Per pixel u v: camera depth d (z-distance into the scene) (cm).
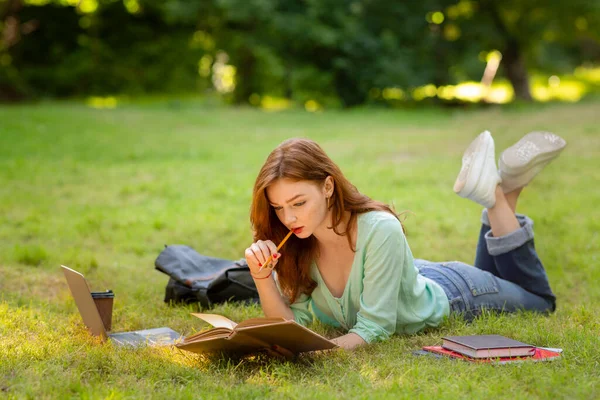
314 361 393
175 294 557
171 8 3112
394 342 426
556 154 502
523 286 503
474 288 482
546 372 358
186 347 393
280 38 3250
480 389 336
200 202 1068
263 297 447
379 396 329
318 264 448
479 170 486
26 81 3412
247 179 1273
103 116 2272
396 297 430
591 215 910
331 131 2131
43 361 383
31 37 3466
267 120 2462
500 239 496
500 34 3306
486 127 2103
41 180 1238
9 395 331
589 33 3556
